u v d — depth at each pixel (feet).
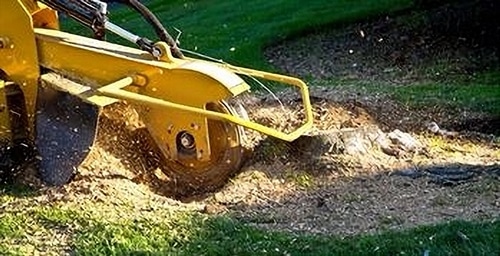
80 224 17.26
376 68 36.73
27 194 18.56
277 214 17.98
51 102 18.93
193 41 41.34
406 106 26.02
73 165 18.84
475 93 28.96
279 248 16.44
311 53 39.09
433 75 34.94
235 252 16.38
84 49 18.92
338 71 36.58
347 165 19.71
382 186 18.99
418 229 16.76
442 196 18.43
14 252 16.49
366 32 40.86
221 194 18.89
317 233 17.07
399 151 20.72
